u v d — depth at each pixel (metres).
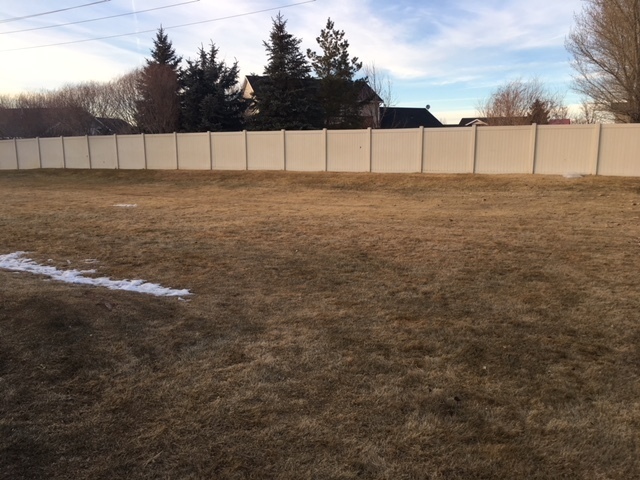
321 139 22.25
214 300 5.39
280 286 5.97
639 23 19.42
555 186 15.88
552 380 3.57
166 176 25.38
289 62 33.72
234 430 2.91
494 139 18.64
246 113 41.69
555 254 7.62
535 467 2.59
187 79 38.28
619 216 11.37
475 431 2.92
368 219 11.55
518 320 4.76
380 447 2.75
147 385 3.46
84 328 4.38
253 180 22.09
